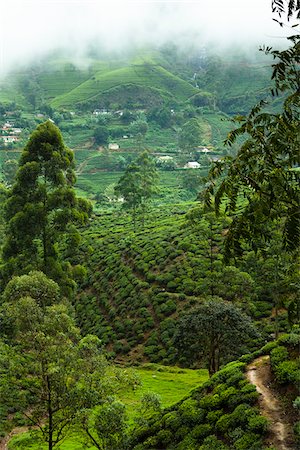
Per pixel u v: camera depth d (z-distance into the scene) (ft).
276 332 109.19
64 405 49.96
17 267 112.06
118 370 54.75
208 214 130.72
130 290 173.27
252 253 111.04
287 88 21.53
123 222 284.82
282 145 22.13
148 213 299.99
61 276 112.78
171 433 62.08
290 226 21.65
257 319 132.98
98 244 231.71
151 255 191.72
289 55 20.68
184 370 125.18
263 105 22.79
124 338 151.53
